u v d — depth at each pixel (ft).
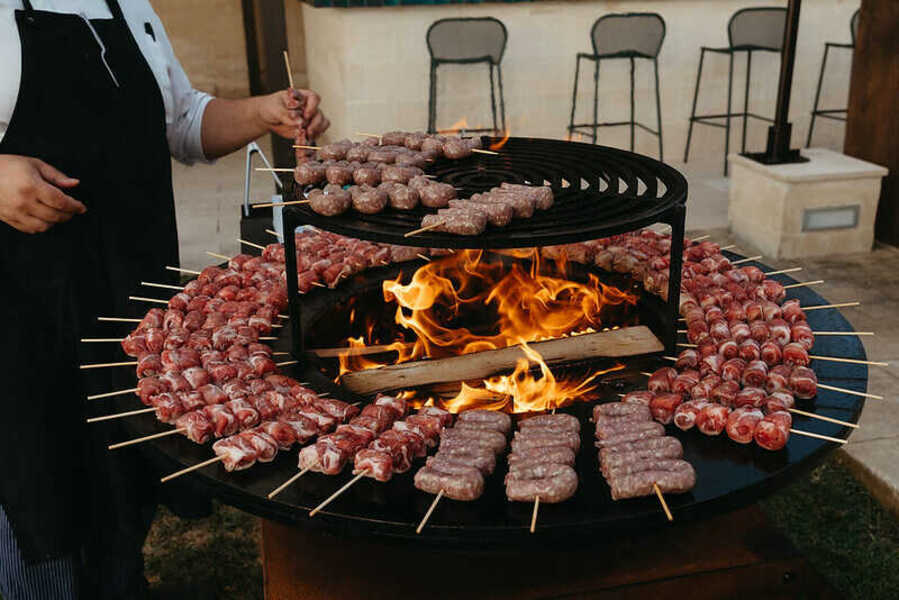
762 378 5.84
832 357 6.31
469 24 21.63
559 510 4.68
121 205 6.85
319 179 6.85
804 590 6.21
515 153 7.59
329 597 5.74
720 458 5.11
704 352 6.23
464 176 6.87
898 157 16.98
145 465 7.04
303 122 7.84
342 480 5.02
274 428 5.27
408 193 6.04
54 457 6.50
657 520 4.65
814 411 5.56
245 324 6.92
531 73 23.72
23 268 6.37
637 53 22.07
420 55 22.82
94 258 6.72
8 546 6.80
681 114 25.20
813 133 26.43
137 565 7.00
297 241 8.92
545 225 5.51
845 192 16.87
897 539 9.43
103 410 6.71
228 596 8.95
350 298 7.68
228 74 33.37
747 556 6.08
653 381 5.88
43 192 5.74
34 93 6.31
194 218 20.49
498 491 4.90
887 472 10.09
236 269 8.27
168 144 7.67
